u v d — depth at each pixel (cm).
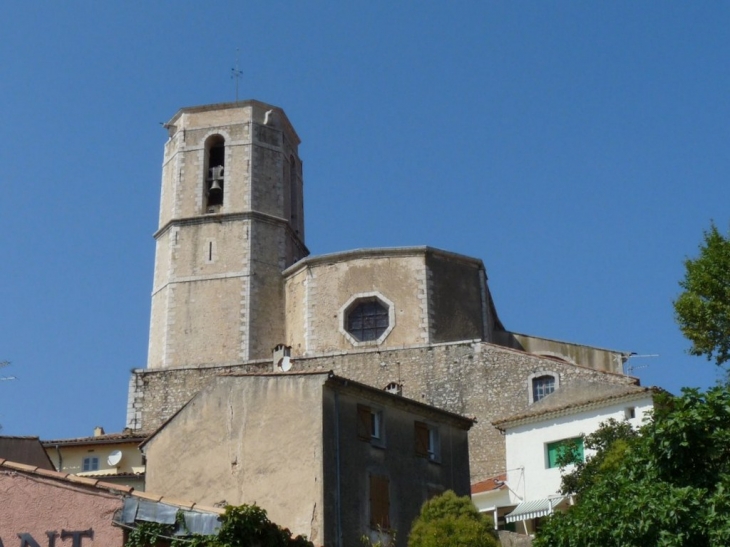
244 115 6212
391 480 3033
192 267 5872
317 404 2928
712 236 3397
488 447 4747
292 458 2902
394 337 5319
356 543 2839
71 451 4509
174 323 5756
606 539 2045
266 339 5684
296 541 2059
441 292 5422
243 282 5778
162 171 6284
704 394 2131
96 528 1941
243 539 1939
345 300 5459
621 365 5403
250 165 6081
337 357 5231
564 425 3894
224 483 2984
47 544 1941
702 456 2070
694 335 3259
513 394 4841
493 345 4994
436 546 2800
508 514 3791
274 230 5984
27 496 1988
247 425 3027
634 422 3738
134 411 5319
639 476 2122
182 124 6238
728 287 3259
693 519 1955
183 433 3136
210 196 6122
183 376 5369
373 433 3092
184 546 1925
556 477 3816
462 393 4947
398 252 5478
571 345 5544
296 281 5709
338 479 2875
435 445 3269
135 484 4169
